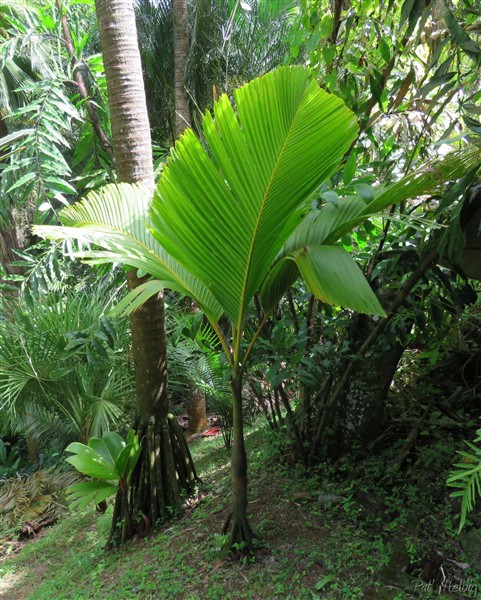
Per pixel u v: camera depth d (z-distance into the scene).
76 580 2.92
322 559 2.31
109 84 2.94
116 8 2.87
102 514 4.05
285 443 3.22
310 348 2.98
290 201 1.71
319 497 2.80
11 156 3.62
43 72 3.68
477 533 2.30
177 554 2.67
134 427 3.29
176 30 5.35
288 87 1.42
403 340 2.64
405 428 3.13
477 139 1.97
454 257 2.28
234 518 2.44
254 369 3.29
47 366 4.34
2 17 4.51
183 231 1.84
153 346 3.20
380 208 1.88
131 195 2.47
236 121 1.52
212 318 2.24
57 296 4.63
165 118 5.98
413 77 2.67
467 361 3.23
